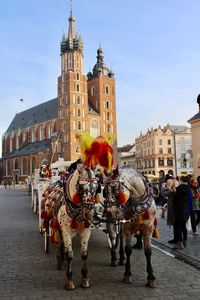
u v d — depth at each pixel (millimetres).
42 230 10836
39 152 96000
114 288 6613
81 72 94062
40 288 6648
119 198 6684
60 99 94312
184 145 94312
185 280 7074
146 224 6914
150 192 7168
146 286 6699
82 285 6664
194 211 13070
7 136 124812
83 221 6625
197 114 32125
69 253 6695
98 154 6738
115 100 101375
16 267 8172
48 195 9320
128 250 6961
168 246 10562
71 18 96562
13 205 26406
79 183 6574
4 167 114625
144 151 102562
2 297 6152
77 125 90938
